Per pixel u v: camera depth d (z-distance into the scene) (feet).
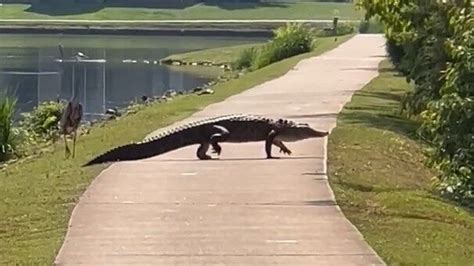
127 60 325.42
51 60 315.17
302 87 155.94
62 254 51.31
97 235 55.26
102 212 61.26
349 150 88.33
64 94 213.05
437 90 100.58
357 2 121.19
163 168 76.95
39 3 540.11
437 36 101.81
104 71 280.31
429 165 79.51
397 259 50.85
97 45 398.62
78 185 70.44
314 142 91.56
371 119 113.60
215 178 72.69
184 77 258.78
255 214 60.80
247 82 169.48
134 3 545.44
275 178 73.05
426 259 51.37
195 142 81.05
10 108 108.47
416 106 104.01
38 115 123.44
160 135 83.20
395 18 116.78
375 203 66.18
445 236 57.57
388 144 94.68
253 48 290.35
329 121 110.11
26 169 82.28
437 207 66.39
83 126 124.98
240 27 451.94
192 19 516.73
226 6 558.97
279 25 456.86
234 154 83.51
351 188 71.00
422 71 104.37
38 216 60.75
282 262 49.83
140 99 187.42
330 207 63.46
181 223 58.18
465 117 74.59
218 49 348.59
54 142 103.35
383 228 58.29
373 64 206.69
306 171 76.28
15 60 312.09
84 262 49.70
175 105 132.98
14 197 67.36
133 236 55.06
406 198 67.92
